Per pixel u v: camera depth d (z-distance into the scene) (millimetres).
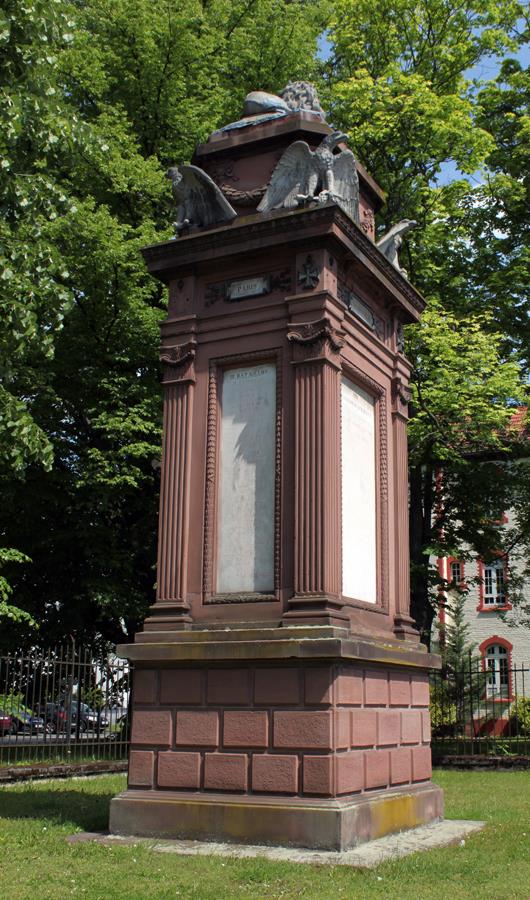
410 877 7152
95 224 20531
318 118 11375
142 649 9555
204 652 9188
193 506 10281
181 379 10562
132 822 9172
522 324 25422
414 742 10656
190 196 11117
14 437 13281
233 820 8688
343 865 7523
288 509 9625
